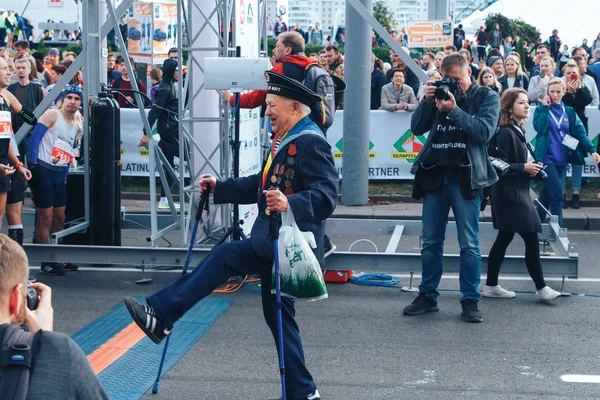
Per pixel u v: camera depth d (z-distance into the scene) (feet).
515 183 25.53
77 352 8.60
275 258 15.92
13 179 28.09
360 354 21.34
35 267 30.94
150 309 16.11
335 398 18.39
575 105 42.16
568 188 45.01
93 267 30.81
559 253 29.12
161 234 30.19
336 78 26.76
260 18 35.96
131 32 64.49
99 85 31.30
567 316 24.84
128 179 48.42
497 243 26.55
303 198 16.08
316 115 24.99
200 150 29.48
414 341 22.41
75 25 83.51
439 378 19.67
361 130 42.16
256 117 31.94
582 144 34.35
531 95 47.19
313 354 21.31
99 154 29.89
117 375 19.54
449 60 23.70
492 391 18.89
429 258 24.76
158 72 48.98
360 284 28.63
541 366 20.54
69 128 29.78
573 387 19.17
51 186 29.63
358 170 42.34
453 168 23.68
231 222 31.32
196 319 24.20
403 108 45.21
